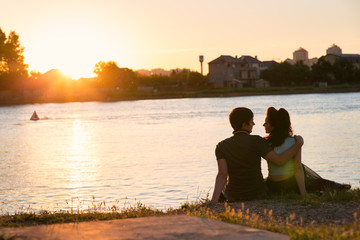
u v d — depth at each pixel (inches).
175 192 426.3
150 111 2183.8
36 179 522.3
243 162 265.9
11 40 4013.3
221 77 4603.8
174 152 747.4
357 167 530.0
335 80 4306.1
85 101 4124.0
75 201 397.7
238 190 267.6
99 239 164.2
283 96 3442.4
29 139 1071.6
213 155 693.3
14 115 2218.3
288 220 212.4
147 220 196.2
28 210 356.2
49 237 168.7
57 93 4259.4
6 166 635.5
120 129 1289.4
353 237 159.9
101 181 499.8
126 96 4106.8
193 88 4505.4
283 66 4439.0
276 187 274.4
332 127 1092.5
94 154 763.4
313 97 3041.3
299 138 266.2
